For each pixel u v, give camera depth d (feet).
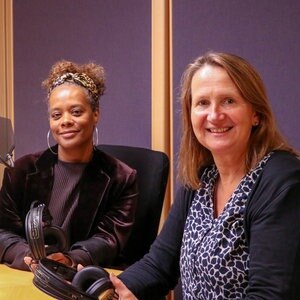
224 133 4.09
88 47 8.45
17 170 6.07
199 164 4.62
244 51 6.94
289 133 6.66
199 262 4.09
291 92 6.62
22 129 9.29
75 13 8.54
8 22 9.37
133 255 6.43
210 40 7.22
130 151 6.83
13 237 5.60
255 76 4.10
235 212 3.95
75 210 5.85
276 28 6.66
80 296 3.63
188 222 4.43
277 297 3.57
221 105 4.08
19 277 4.88
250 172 4.03
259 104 4.11
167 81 7.65
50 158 6.11
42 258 4.09
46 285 3.65
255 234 3.77
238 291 3.92
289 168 3.84
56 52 8.82
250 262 3.77
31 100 9.16
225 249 3.94
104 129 8.36
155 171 6.53
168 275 4.73
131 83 8.02
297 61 6.54
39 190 5.97
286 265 3.60
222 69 4.07
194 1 7.32
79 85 5.90
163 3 7.56
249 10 6.86
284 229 3.66
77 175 5.96
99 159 6.08
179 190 4.79
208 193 4.44
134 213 5.95
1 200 6.00
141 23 7.83
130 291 4.30
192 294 4.23
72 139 5.83
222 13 7.09
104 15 8.23
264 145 4.13
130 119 8.07
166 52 7.62
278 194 3.74
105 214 5.90
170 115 7.68
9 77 9.41
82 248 5.31
